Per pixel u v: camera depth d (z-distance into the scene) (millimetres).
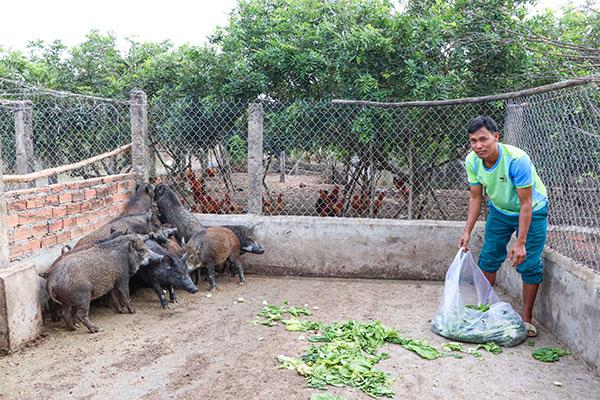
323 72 7434
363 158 7305
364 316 5469
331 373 4020
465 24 7301
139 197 6855
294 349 4547
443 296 5129
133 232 5824
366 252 6875
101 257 5066
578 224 5102
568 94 4980
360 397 3676
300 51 7598
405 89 7309
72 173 8398
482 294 5215
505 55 7406
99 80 10766
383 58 7355
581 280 4441
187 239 6789
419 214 7422
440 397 3732
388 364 4273
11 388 3814
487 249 5453
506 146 4820
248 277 6969
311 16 8148
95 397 3689
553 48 7387
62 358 4340
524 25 6867
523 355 4523
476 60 7523
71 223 5738
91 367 4176
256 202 7199
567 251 5141
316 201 8070
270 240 6996
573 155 5129
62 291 4754
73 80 10945
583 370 4242
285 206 8289
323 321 5301
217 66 8258
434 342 4789
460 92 7297
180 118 7559
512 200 4973
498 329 4723
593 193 4996
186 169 7758
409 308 5742
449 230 6746
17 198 4863
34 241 5125
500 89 7527
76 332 4930
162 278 5609
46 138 8641
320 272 6980
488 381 4004
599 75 4320
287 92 8062
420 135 7152
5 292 4293
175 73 8938
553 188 5480
